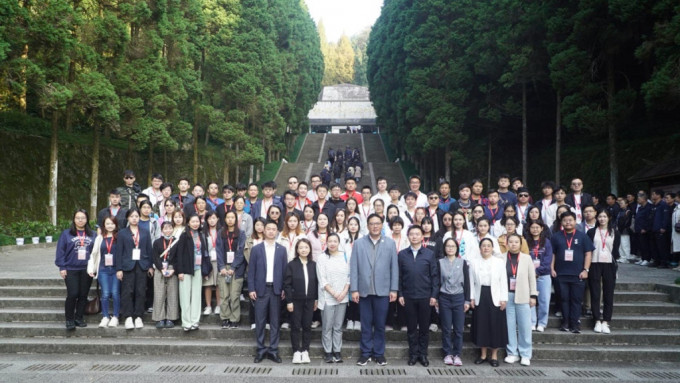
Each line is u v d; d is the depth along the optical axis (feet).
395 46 106.32
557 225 27.02
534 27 65.57
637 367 22.79
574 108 57.82
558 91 61.16
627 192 59.98
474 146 97.50
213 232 27.04
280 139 126.62
